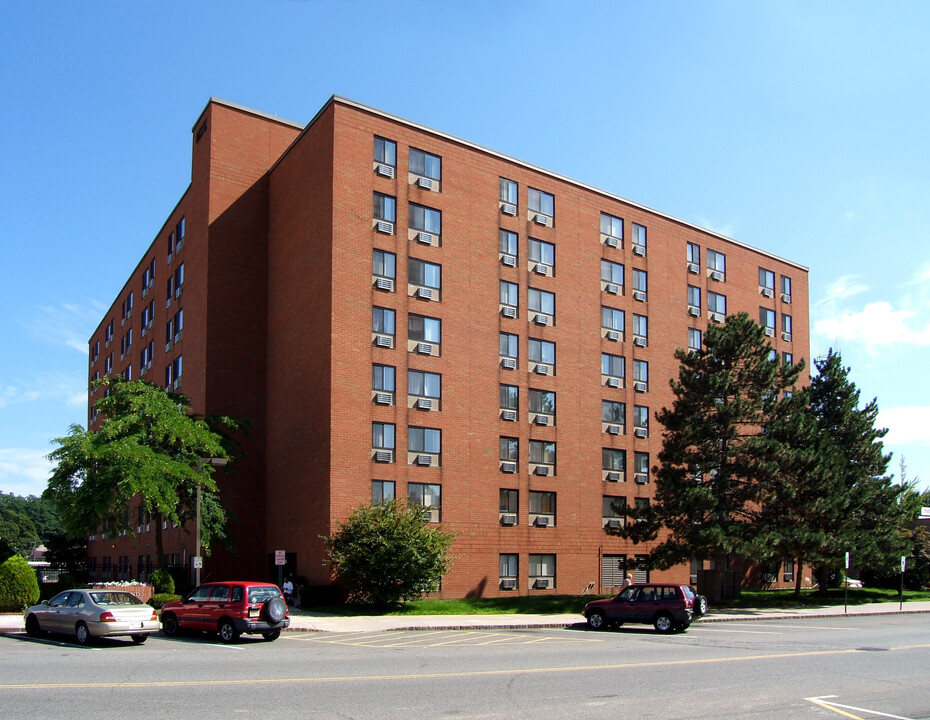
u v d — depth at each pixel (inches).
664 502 1658.5
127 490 1401.3
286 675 671.8
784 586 2298.2
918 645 989.2
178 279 2114.9
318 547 1566.2
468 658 810.2
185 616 1016.2
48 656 806.5
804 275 2519.7
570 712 517.7
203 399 1814.7
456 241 1780.3
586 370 1947.6
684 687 625.0
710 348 1740.9
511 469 1776.6
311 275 1692.9
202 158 1964.8
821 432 1817.2
